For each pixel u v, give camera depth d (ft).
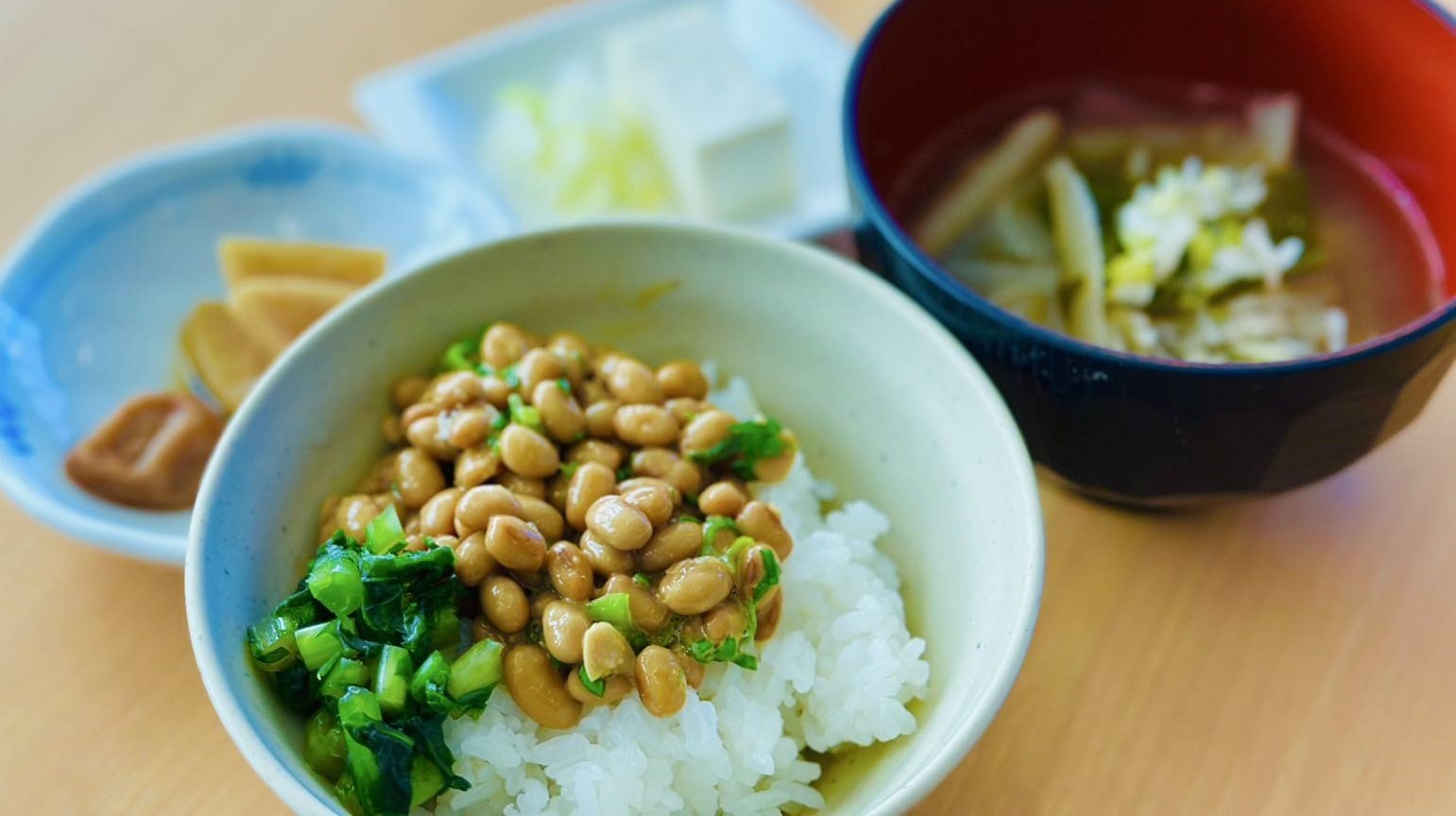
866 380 1.03
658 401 1.00
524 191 1.41
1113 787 1.00
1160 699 1.04
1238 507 1.12
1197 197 1.18
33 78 1.45
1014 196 1.22
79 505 1.11
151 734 1.03
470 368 1.02
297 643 0.88
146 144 1.40
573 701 0.90
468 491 0.93
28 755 1.02
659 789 0.90
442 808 0.91
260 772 0.81
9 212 1.34
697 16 1.44
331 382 0.98
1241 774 1.00
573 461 0.98
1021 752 1.01
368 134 1.41
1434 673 1.04
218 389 1.22
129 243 1.29
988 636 0.89
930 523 1.00
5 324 1.21
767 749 0.91
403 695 0.87
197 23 1.50
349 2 1.53
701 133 1.34
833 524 1.02
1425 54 1.12
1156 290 1.13
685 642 0.91
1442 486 1.12
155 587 1.10
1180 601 1.08
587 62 1.47
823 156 1.43
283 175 1.33
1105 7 1.23
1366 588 1.08
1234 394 0.94
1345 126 1.20
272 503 0.95
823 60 1.45
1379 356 0.93
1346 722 1.02
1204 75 1.25
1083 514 1.13
